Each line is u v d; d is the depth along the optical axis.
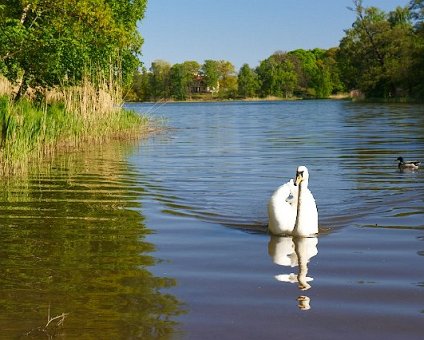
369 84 85.44
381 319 5.53
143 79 127.94
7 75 26.33
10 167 15.37
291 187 9.46
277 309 5.80
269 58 153.50
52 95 30.70
